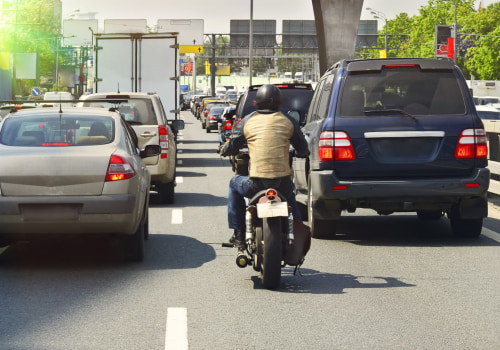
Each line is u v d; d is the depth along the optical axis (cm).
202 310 757
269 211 810
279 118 852
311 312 750
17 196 930
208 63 14488
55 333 674
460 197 1137
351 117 1129
